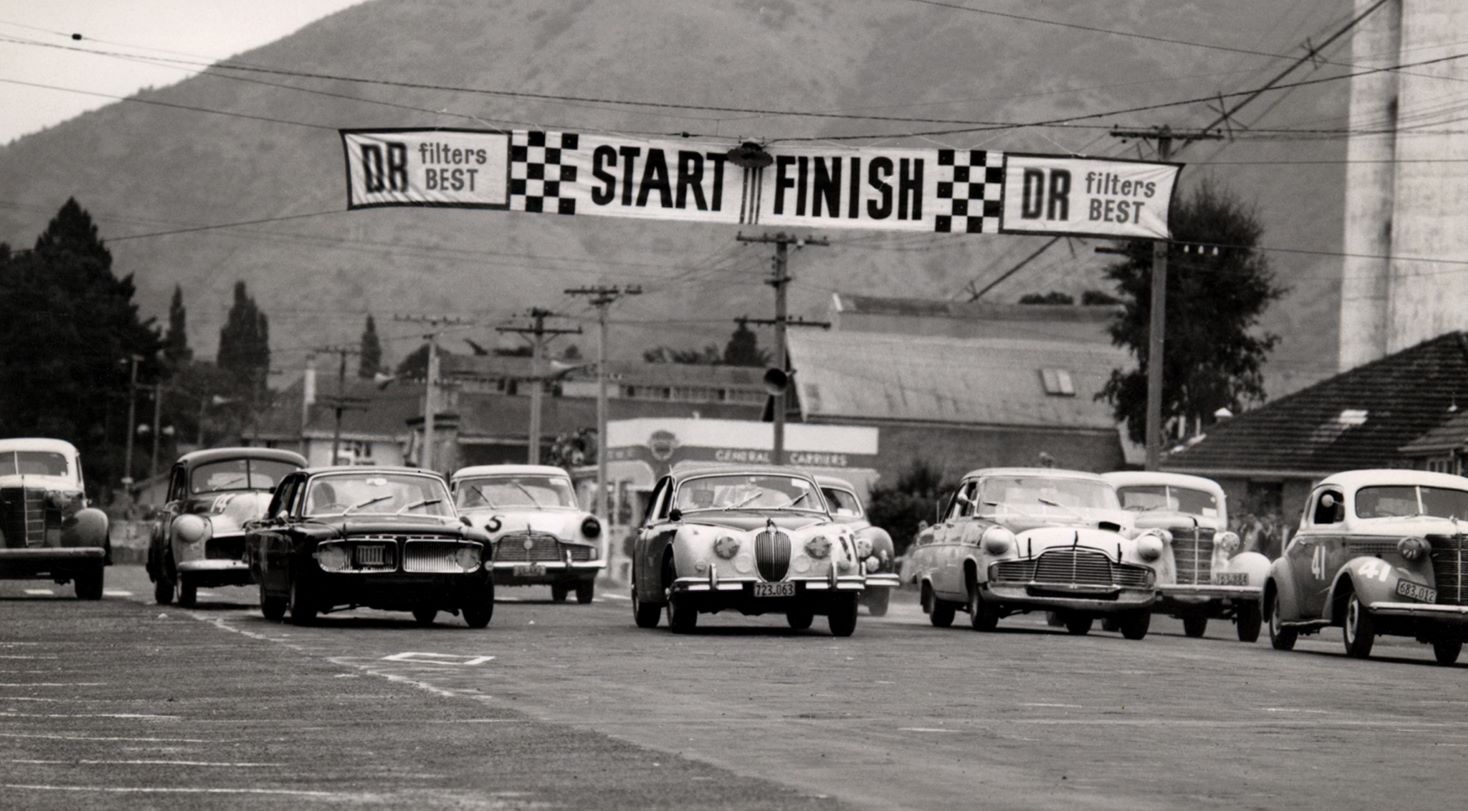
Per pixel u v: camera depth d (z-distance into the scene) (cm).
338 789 2853
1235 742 3659
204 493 8700
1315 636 8925
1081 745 3541
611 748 3350
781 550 6681
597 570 9844
